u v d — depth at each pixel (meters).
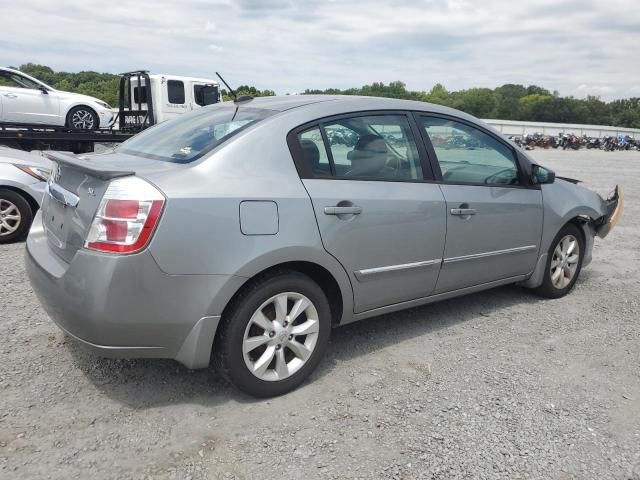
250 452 2.61
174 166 2.94
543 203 4.60
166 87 15.48
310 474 2.46
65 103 13.09
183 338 2.81
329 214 3.18
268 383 3.06
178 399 3.06
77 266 2.67
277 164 3.09
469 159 4.11
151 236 2.62
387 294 3.62
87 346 2.74
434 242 3.77
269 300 3.00
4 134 10.97
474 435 2.81
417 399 3.15
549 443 2.77
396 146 3.68
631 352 3.91
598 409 3.11
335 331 4.12
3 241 6.34
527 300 4.99
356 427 2.85
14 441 2.60
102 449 2.58
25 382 3.15
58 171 3.31
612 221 5.37
